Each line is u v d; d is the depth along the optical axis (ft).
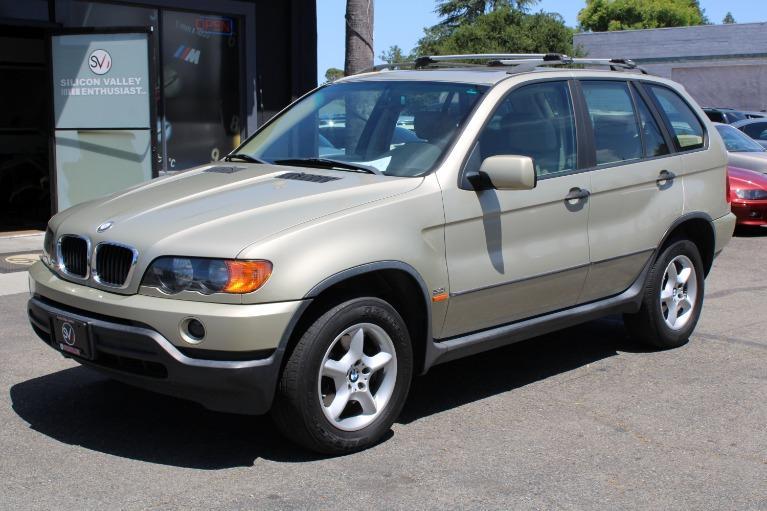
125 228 14.44
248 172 17.02
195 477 13.82
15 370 19.03
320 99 19.48
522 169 15.49
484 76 17.94
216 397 13.53
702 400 17.92
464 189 16.01
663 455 15.07
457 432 15.94
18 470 13.98
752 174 39.86
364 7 39.47
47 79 35.99
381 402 15.03
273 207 14.53
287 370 13.75
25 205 46.01
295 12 45.60
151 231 14.15
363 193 15.16
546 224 17.42
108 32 35.22
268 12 45.03
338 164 17.01
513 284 16.83
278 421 14.20
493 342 16.96
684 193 20.84
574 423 16.51
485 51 125.39
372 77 19.44
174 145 42.65
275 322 13.25
